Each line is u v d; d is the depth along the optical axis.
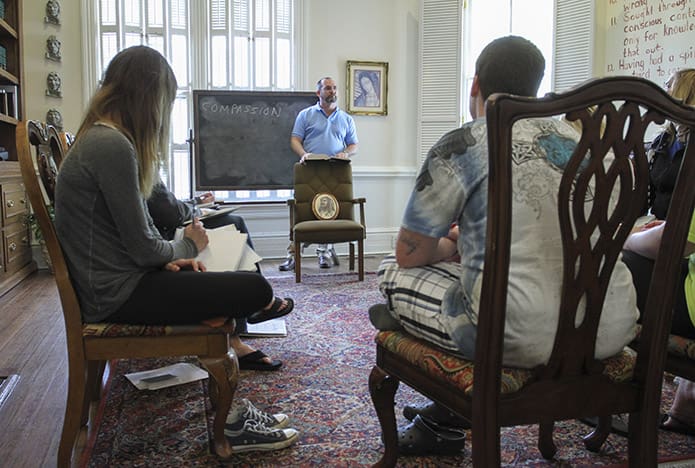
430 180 1.22
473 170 1.18
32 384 2.32
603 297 1.16
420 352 1.33
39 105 4.88
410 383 1.38
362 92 5.65
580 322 1.18
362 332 3.04
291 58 5.50
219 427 1.68
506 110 1.02
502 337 1.10
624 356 1.29
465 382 1.17
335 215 4.64
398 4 5.68
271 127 5.24
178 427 1.90
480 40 5.59
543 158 1.15
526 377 1.17
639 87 1.07
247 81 5.42
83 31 5.00
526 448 1.79
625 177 1.10
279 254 5.57
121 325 1.56
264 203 5.37
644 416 1.25
